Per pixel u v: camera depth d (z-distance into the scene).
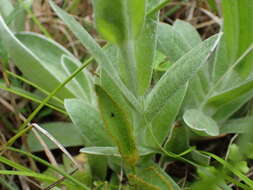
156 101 0.23
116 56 0.26
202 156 0.27
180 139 0.29
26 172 0.24
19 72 0.39
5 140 0.33
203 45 0.22
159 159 0.32
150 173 0.26
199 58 0.22
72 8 0.43
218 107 0.29
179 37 0.29
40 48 0.34
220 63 0.29
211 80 0.32
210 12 0.42
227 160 0.28
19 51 0.30
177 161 0.31
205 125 0.26
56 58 0.34
